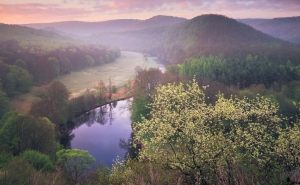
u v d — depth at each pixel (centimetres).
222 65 10750
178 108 2261
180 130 2212
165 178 2089
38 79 11619
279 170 1978
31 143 4631
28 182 2539
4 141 4484
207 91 6962
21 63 11588
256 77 9450
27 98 9362
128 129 7219
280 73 9800
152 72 9362
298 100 7381
